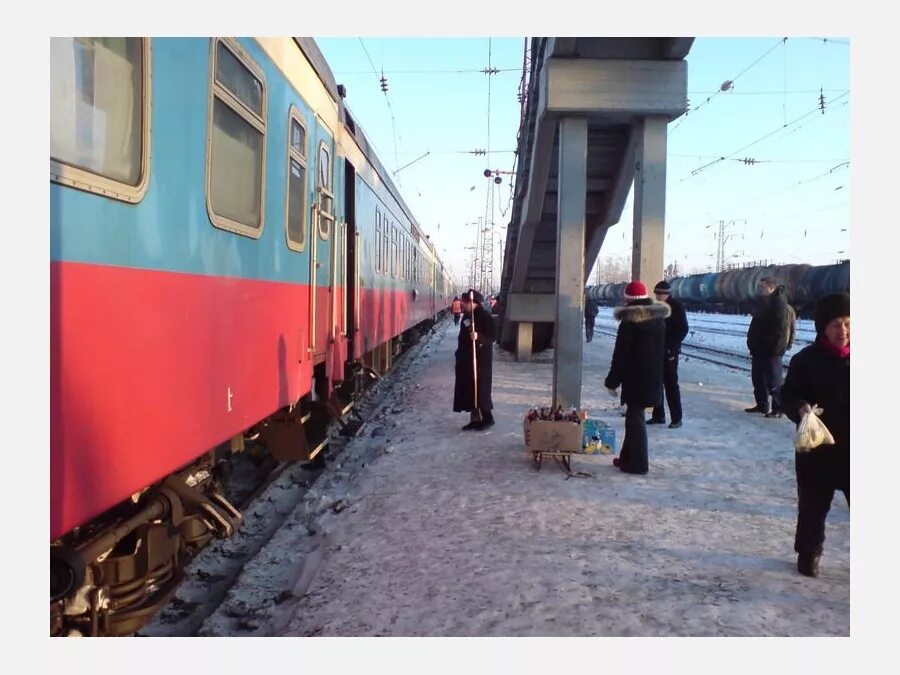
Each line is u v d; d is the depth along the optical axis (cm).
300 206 546
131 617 326
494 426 845
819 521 393
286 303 506
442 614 354
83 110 245
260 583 441
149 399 288
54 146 229
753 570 408
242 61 403
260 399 444
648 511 517
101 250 252
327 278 658
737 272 3331
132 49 277
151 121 291
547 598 369
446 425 867
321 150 625
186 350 326
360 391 1062
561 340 803
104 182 253
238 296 400
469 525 489
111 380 258
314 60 582
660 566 413
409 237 1636
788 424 856
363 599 376
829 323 376
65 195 232
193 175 332
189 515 378
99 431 250
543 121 870
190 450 330
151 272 291
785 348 898
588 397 1056
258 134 438
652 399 616
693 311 4553
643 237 832
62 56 234
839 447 378
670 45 775
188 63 326
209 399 354
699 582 390
